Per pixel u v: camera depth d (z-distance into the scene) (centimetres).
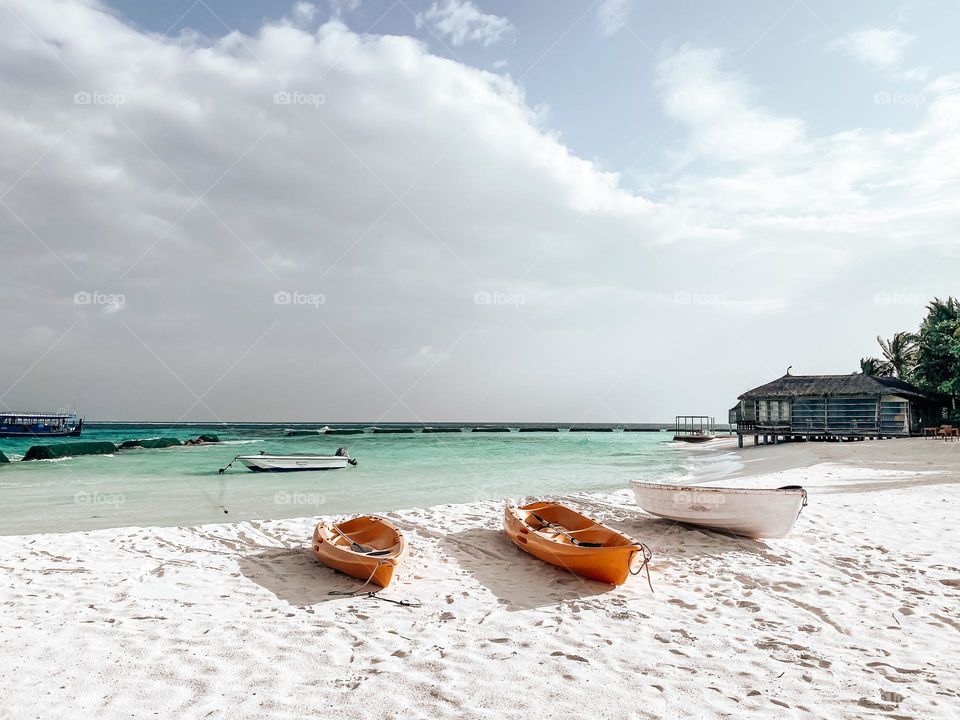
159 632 583
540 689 470
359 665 513
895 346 5638
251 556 873
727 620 633
